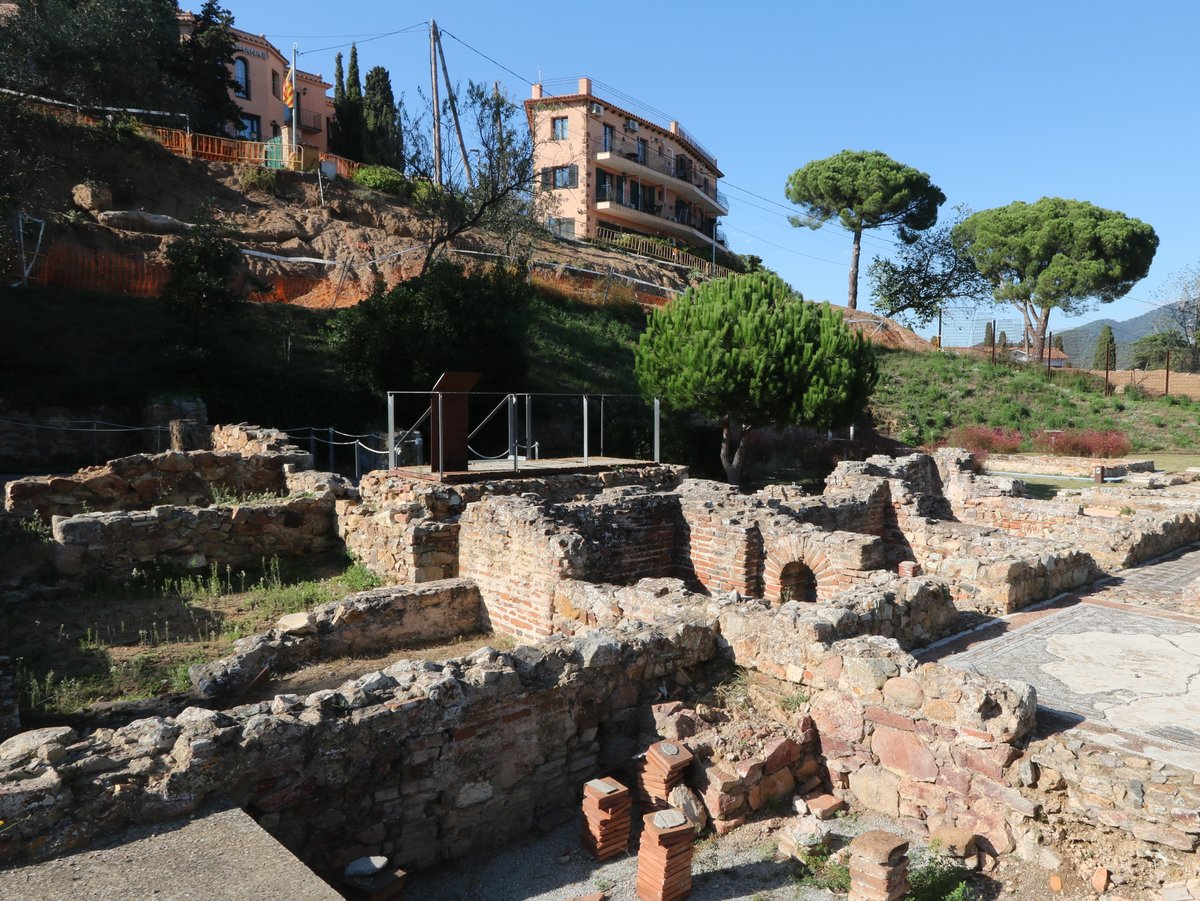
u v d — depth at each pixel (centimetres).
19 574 991
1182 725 557
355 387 2206
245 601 995
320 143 5356
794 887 471
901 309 5472
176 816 391
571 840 527
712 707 618
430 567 1014
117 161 2972
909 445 3183
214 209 3142
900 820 540
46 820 357
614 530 1044
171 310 2047
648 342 2431
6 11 2897
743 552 1020
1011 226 4678
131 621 905
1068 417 3481
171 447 1709
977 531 1253
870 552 924
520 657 557
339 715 464
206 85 3938
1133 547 1141
